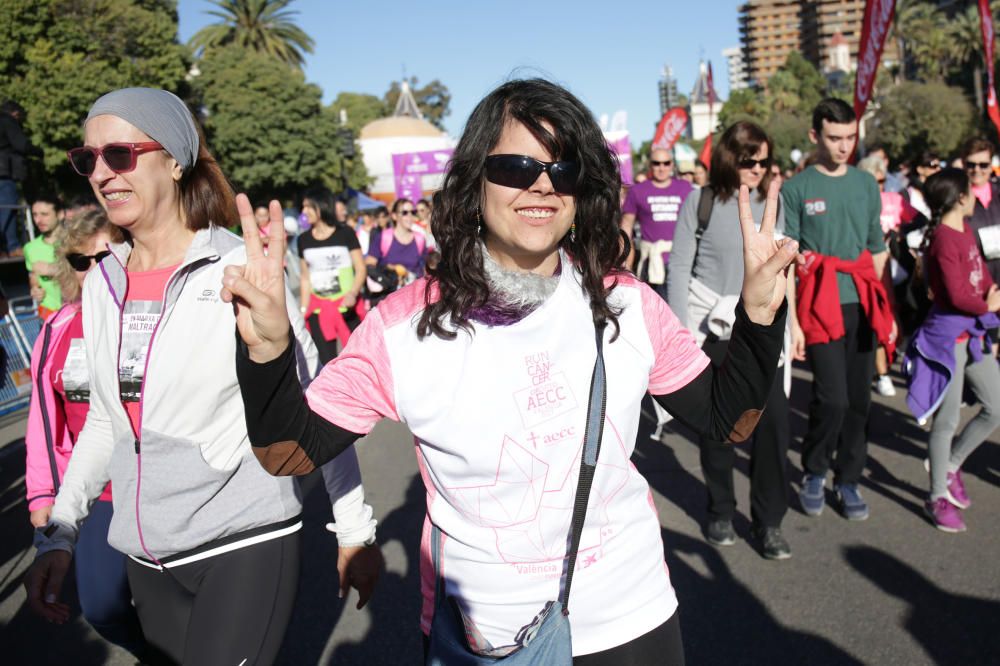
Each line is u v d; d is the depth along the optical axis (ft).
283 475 5.30
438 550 5.55
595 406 5.29
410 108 244.22
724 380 5.50
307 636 11.36
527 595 5.35
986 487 15.51
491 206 5.35
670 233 22.27
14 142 33.45
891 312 13.71
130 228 7.09
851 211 13.53
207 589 6.76
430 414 5.29
